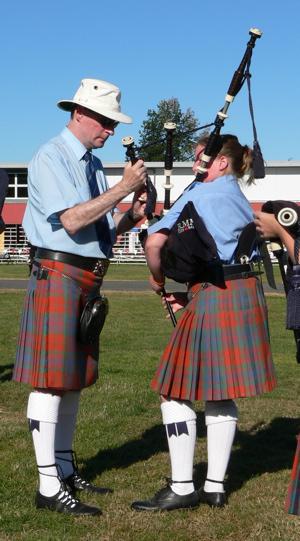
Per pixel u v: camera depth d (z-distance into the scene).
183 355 3.63
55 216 3.60
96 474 4.23
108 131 3.75
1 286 20.33
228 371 3.55
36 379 3.62
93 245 3.68
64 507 3.64
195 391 3.59
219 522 3.55
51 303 3.62
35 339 3.65
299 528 3.48
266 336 3.69
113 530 3.46
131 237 43.03
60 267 3.63
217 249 3.57
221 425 3.69
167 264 3.62
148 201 3.84
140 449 4.74
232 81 3.61
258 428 5.33
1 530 3.46
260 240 3.68
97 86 3.71
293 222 2.73
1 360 8.13
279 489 4.01
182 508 3.68
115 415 5.60
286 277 2.88
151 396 6.31
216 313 3.58
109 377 7.21
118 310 14.01
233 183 3.69
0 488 3.96
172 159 3.98
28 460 4.43
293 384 6.93
